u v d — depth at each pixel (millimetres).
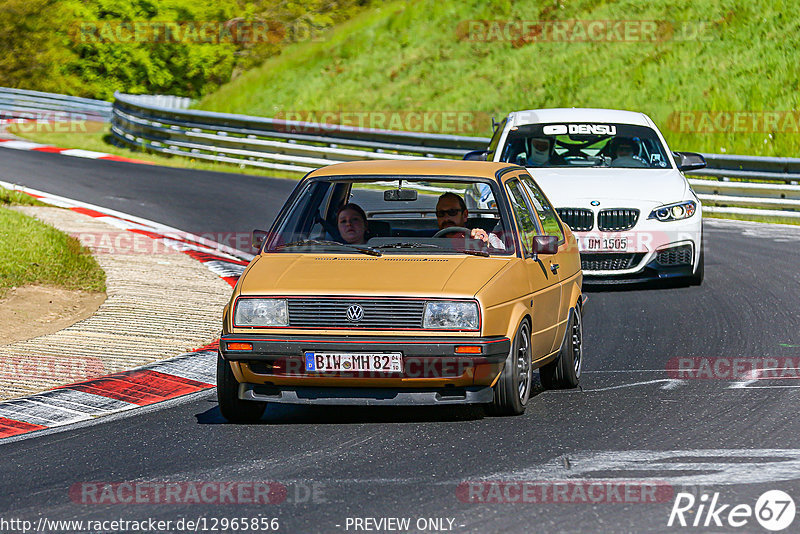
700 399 23953
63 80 123062
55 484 18484
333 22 117438
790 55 84750
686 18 93312
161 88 118938
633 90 85188
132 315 33938
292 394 21703
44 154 82438
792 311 34625
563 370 25375
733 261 44875
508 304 21953
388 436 21141
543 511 16344
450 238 24094
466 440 20656
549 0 101250
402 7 111000
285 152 75625
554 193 38531
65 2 124875
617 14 96625
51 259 40844
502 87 90938
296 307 21562
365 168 25234
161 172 73625
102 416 23500
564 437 20797
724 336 31359
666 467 18625
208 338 31172
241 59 117875
